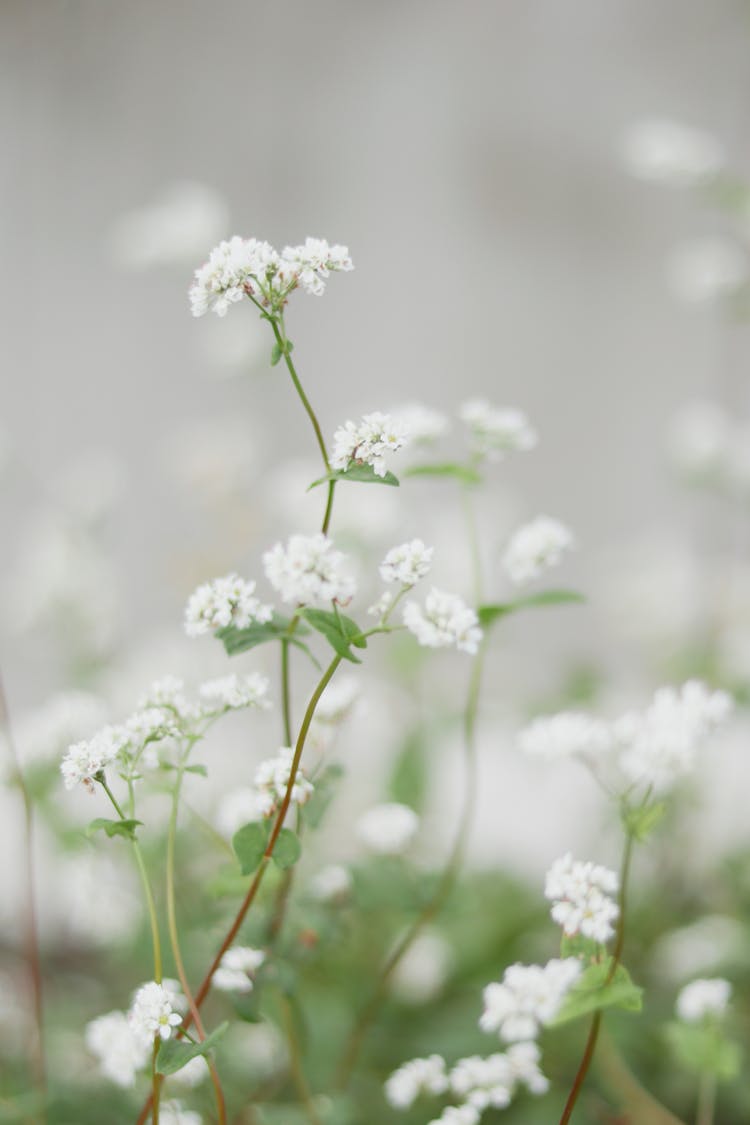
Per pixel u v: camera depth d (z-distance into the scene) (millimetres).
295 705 1227
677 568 1273
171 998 716
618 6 1483
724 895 1129
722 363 1535
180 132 1480
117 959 956
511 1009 715
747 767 1226
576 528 1562
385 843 836
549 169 1515
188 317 1505
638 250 1526
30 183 1471
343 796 1154
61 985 1167
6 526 1497
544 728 759
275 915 805
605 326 1545
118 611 1193
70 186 1478
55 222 1481
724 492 1196
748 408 1536
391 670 1166
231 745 1125
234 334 1201
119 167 1479
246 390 1521
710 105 1491
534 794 1364
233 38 1473
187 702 750
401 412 828
